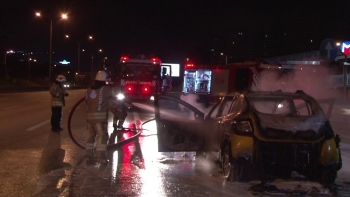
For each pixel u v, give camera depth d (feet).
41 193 23.20
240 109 26.35
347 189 24.72
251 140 24.34
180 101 32.12
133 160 32.73
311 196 23.17
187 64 82.12
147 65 94.53
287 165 24.03
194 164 31.50
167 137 30.81
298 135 24.04
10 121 57.88
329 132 24.54
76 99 116.98
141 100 97.19
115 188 24.41
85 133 46.85
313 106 26.32
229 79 73.41
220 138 27.37
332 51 60.49
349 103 92.12
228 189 24.29
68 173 28.02
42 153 34.78
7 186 24.58
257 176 25.85
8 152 35.09
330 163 23.99
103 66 95.04
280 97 26.91
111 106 31.94
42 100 107.96
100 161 30.86
